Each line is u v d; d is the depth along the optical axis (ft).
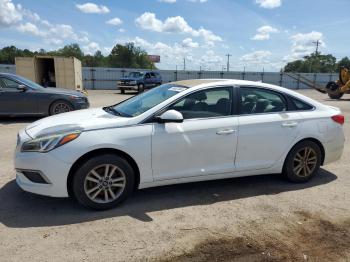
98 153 12.76
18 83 33.96
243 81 15.66
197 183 16.29
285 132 15.71
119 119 13.33
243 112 15.16
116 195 13.25
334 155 17.25
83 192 12.60
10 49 296.51
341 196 15.19
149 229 11.73
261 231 11.80
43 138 12.46
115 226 11.87
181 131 13.70
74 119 13.98
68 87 73.26
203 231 11.68
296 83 158.92
